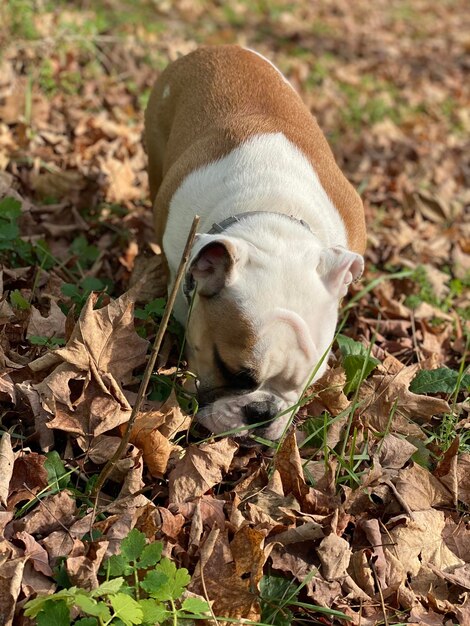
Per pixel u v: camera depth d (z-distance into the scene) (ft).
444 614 3.44
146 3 10.62
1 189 4.97
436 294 5.56
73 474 3.51
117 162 5.74
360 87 10.06
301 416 3.99
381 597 3.34
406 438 4.05
